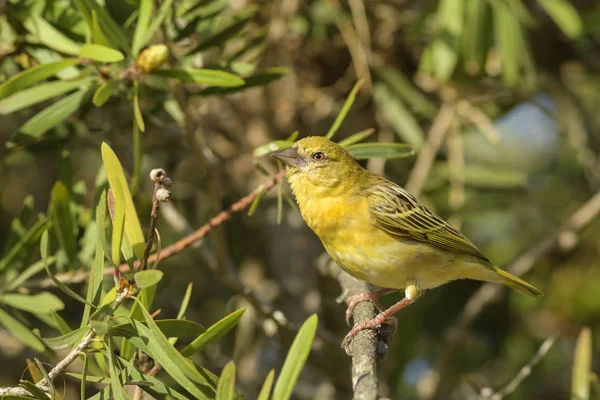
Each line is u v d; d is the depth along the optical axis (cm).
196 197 1315
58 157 1284
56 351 858
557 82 1362
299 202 897
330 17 1226
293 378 505
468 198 1317
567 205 1395
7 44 892
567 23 1092
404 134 1181
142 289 625
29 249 862
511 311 1334
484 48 1059
